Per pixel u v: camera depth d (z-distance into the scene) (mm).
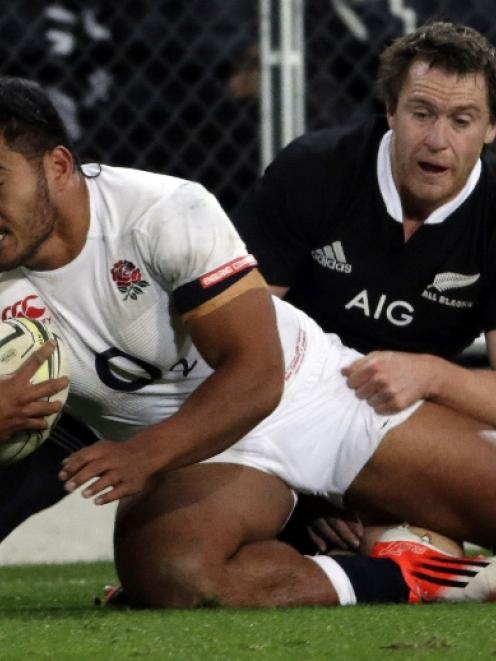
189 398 9141
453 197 11164
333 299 11703
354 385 10703
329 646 7859
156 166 17875
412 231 11305
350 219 11383
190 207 9250
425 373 10766
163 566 9766
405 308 11570
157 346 9695
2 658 7547
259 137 17672
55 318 9586
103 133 17859
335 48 18125
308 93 18031
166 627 8602
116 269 9344
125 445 8852
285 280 11758
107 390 10000
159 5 18047
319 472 10672
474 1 18828
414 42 11062
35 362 8883
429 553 10516
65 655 7625
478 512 10734
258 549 10031
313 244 11594
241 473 10273
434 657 7508
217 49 17891
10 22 17922
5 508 10398
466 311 11656
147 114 17875
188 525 9891
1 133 8695
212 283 9094
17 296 9523
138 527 9992
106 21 18016
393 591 10102
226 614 9234
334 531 11312
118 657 7539
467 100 10789
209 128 17828
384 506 10883
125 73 17938
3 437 8852
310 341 10852
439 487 10641
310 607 9703
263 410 9117
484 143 11172
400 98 11086
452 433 10641
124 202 9344
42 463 10547
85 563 15344
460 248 11320
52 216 9016
